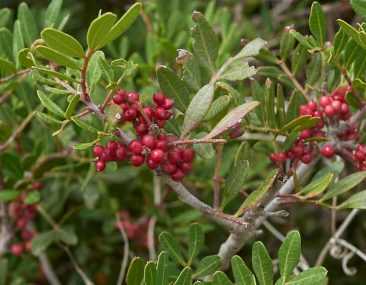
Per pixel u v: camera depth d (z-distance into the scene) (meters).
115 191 0.68
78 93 0.41
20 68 0.48
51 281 0.66
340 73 0.48
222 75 0.45
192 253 0.45
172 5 0.65
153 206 0.64
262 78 0.62
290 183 0.46
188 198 0.44
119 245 0.69
